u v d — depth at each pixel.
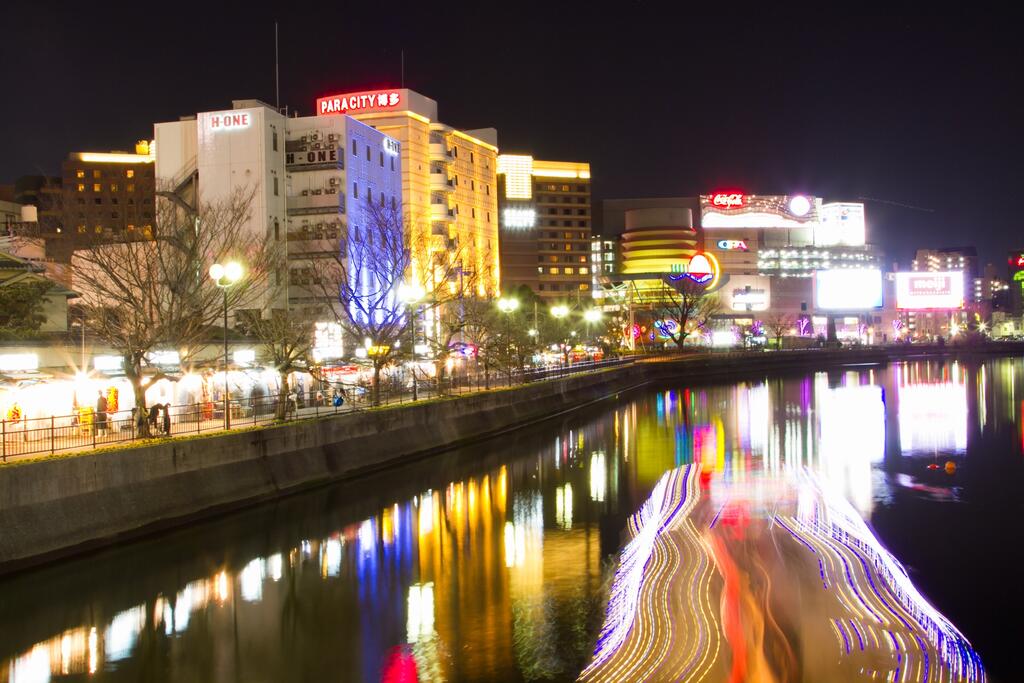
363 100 129.12
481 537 39.69
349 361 72.69
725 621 25.27
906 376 153.00
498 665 24.70
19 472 32.09
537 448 68.19
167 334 45.22
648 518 39.53
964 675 22.92
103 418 42.97
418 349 95.88
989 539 38.31
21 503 32.16
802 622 25.44
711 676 21.84
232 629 28.09
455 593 31.39
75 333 51.31
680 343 184.62
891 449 65.56
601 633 26.62
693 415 92.69
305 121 104.19
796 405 102.31
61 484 33.75
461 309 107.25
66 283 62.75
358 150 108.38
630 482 53.09
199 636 27.52
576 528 41.25
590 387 110.38
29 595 31.20
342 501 47.19
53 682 24.28
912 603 27.31
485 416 75.06
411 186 128.12
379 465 56.16
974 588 31.38
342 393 64.00
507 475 56.00
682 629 24.83
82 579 33.03
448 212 133.75
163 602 30.77
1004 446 66.19
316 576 33.75
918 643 24.44
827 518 38.00
